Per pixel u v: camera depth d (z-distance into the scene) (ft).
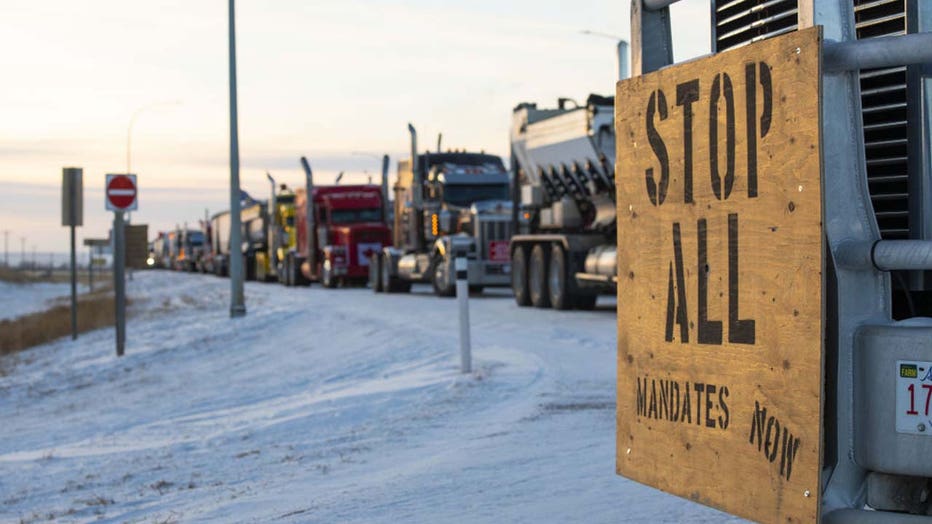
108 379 72.69
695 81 15.83
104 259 327.06
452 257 118.21
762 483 14.40
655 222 16.76
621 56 46.60
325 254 164.66
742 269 14.84
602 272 83.35
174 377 69.72
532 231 96.84
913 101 16.37
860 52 13.69
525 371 48.55
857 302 14.10
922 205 16.34
